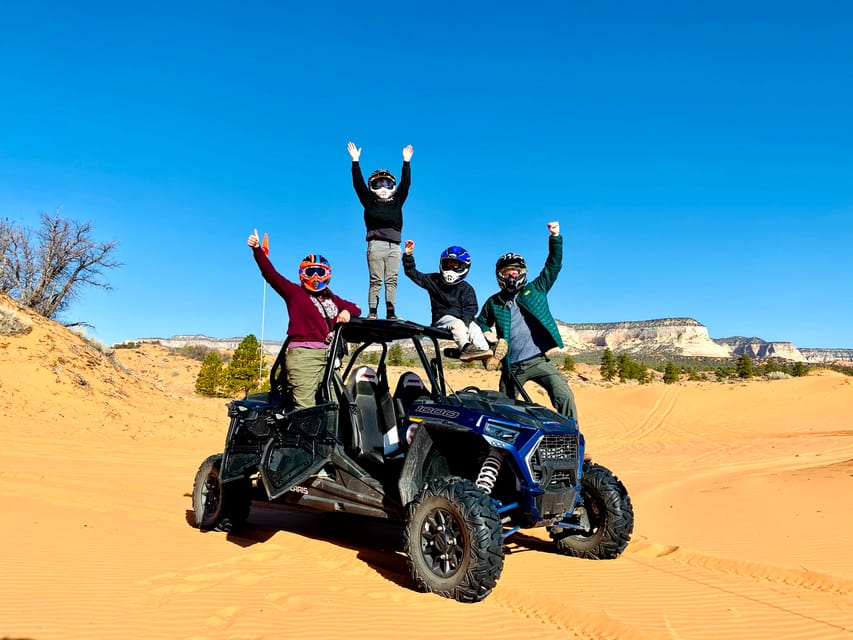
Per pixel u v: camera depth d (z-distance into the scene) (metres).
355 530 8.52
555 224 7.83
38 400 22.39
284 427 7.33
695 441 36.53
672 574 6.71
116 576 5.90
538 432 6.00
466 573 5.38
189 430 23.70
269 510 9.97
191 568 6.26
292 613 4.98
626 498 7.15
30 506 9.23
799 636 5.00
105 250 40.53
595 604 5.57
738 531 9.26
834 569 6.96
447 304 8.74
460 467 6.71
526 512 6.04
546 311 7.88
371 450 6.93
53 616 4.75
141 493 10.85
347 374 7.70
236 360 51.41
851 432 38.34
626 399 57.81
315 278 7.59
